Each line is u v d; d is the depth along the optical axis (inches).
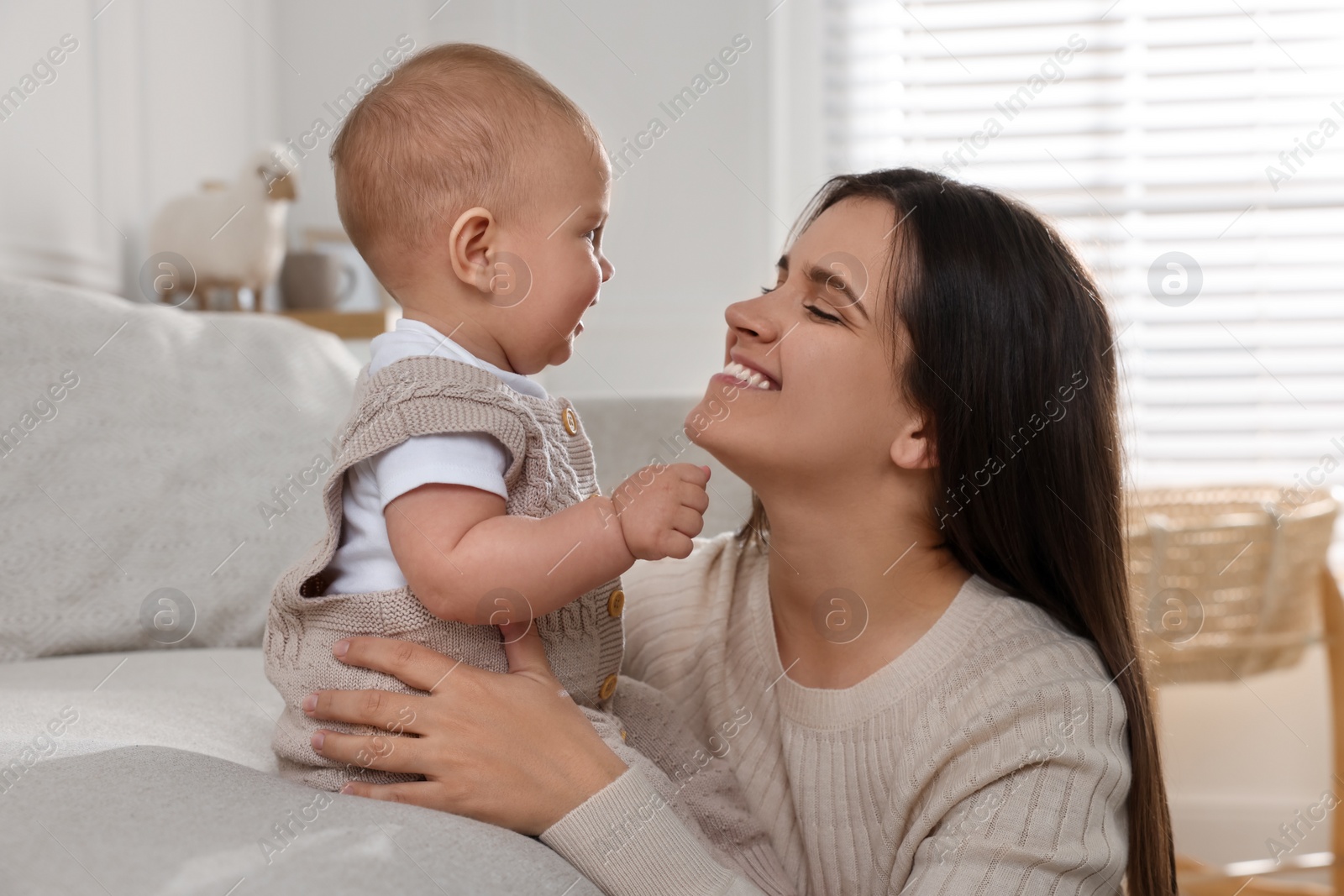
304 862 21.4
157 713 35.4
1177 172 102.0
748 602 40.4
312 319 83.0
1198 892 83.4
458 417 28.2
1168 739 102.0
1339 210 99.9
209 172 88.8
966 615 34.8
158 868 20.7
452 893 22.0
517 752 27.7
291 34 99.3
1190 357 101.2
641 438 69.7
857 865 34.3
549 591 27.7
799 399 33.3
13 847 21.6
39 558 48.1
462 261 30.4
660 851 28.2
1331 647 82.4
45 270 67.7
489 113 30.5
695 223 105.3
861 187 36.2
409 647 28.7
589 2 105.1
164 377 55.4
